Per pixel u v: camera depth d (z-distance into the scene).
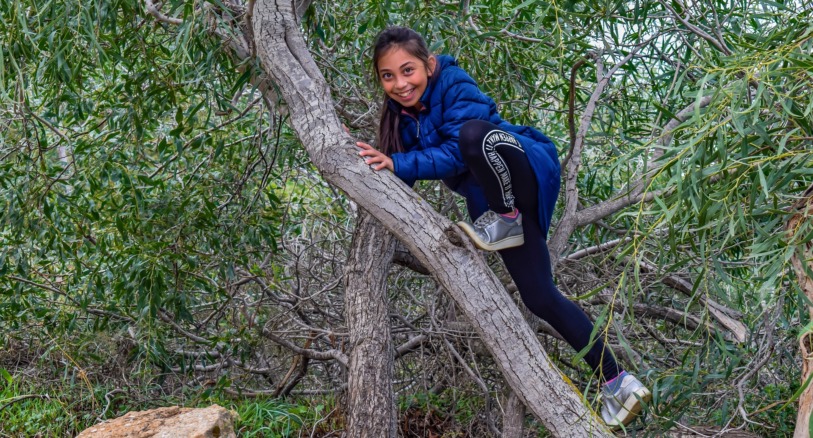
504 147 2.25
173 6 2.40
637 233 1.89
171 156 3.64
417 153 2.24
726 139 1.83
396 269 3.88
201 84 2.91
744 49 1.89
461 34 2.94
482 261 2.17
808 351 1.97
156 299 3.20
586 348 2.02
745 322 3.05
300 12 2.86
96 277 3.38
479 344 3.52
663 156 1.80
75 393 3.66
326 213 4.13
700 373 2.73
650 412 2.57
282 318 3.95
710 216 1.84
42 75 2.99
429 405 3.72
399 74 2.35
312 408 3.77
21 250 3.46
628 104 3.41
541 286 2.39
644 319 3.76
